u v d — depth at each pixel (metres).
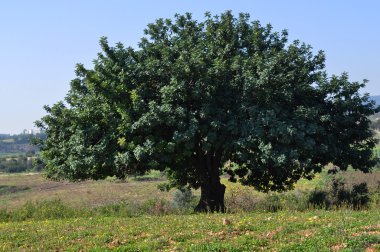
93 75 21.48
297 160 20.22
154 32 24.47
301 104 22.36
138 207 25.20
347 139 23.30
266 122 19.89
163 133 21.52
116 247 13.14
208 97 20.80
